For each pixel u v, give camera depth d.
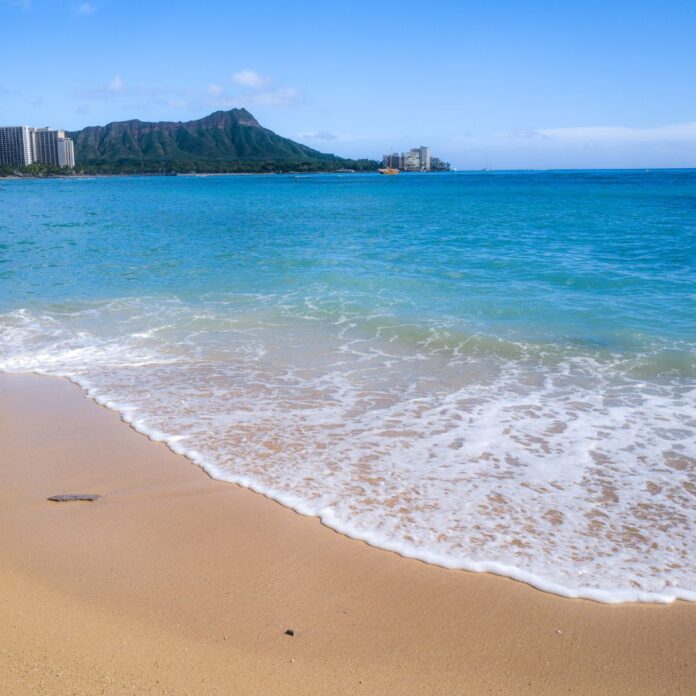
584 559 4.50
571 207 41.62
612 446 6.35
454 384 8.25
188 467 5.97
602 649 3.63
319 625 3.80
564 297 13.18
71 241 24.39
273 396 7.84
